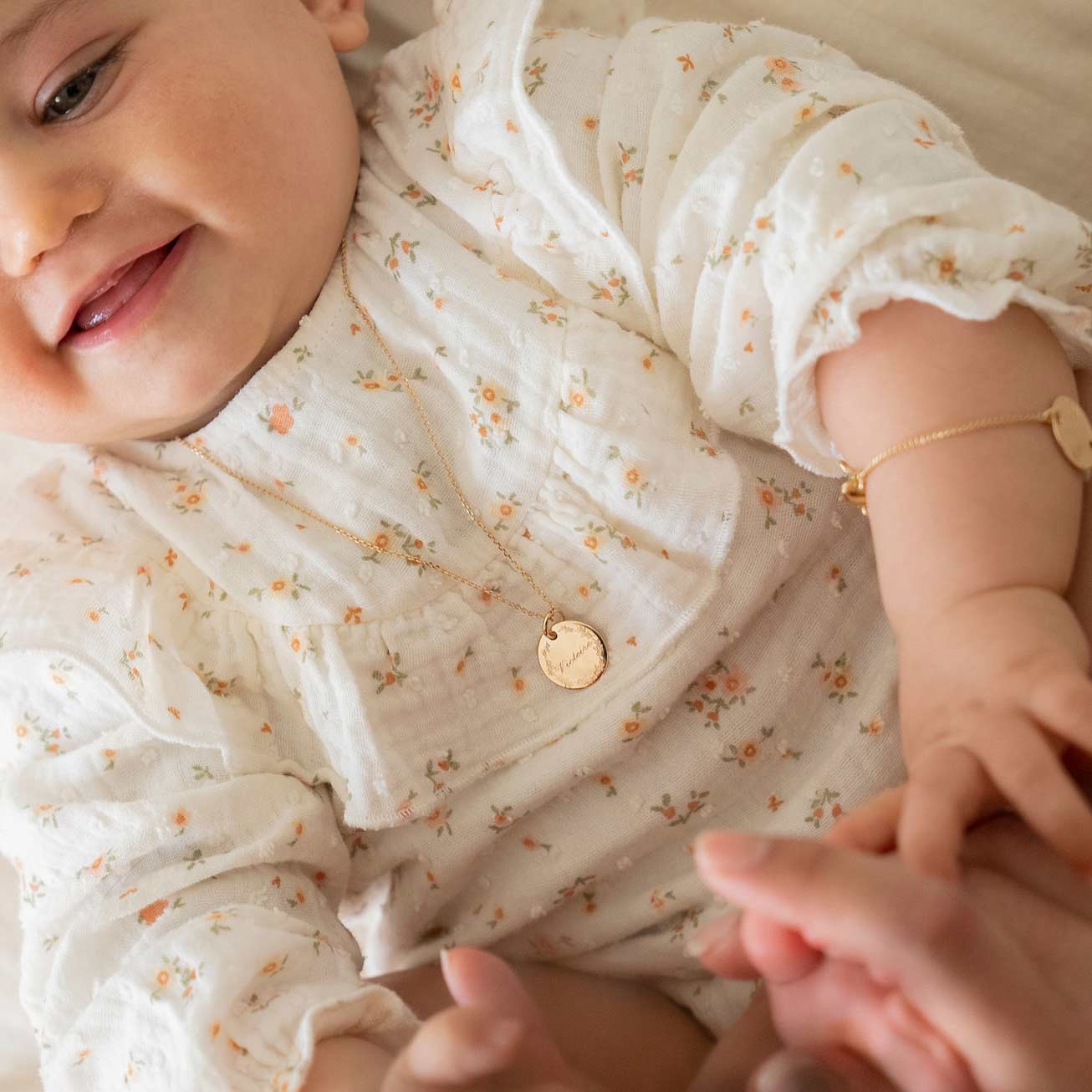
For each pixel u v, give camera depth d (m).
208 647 0.97
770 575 0.91
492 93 0.96
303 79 0.98
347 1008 0.74
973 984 0.51
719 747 0.94
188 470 1.02
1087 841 0.56
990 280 0.74
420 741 0.92
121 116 0.88
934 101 1.20
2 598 0.99
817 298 0.76
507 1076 0.59
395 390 0.98
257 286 0.93
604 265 0.95
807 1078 0.56
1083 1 1.13
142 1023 0.82
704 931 0.66
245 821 0.93
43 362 0.91
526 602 0.94
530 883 0.98
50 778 0.96
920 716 0.68
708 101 0.96
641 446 0.91
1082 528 0.74
